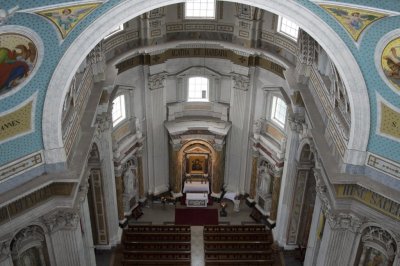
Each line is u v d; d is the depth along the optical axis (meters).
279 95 24.89
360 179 16.48
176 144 27.53
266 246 25.16
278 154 25.42
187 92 27.33
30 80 14.47
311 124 19.89
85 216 19.66
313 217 20.44
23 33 13.28
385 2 13.03
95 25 14.57
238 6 24.42
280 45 24.12
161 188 29.52
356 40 14.68
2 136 14.80
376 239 17.06
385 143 15.86
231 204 29.56
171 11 24.98
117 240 25.84
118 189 26.00
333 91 18.00
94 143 21.62
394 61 14.27
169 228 26.33
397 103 14.95
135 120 26.31
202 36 25.81
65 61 14.80
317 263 19.16
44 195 16.62
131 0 14.50
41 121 15.53
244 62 25.33
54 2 13.02
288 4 14.83
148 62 25.16
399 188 15.94
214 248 24.95
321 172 19.06
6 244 16.05
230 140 28.19
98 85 21.59
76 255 18.22
